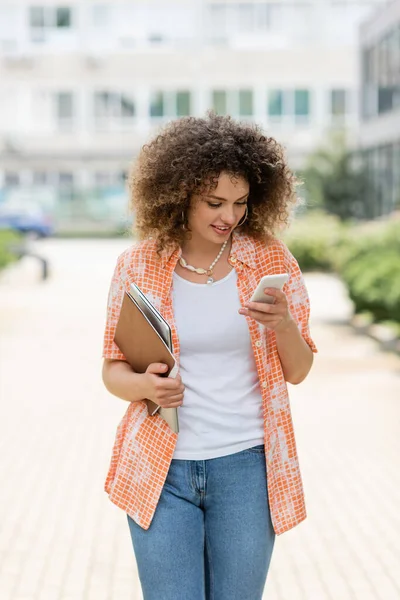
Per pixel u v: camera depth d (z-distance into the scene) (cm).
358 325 1600
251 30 4925
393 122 3581
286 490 338
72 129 5016
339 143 4031
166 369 323
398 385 1110
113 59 4978
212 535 337
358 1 4862
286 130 4903
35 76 4997
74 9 4966
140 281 336
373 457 790
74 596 507
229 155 325
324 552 573
